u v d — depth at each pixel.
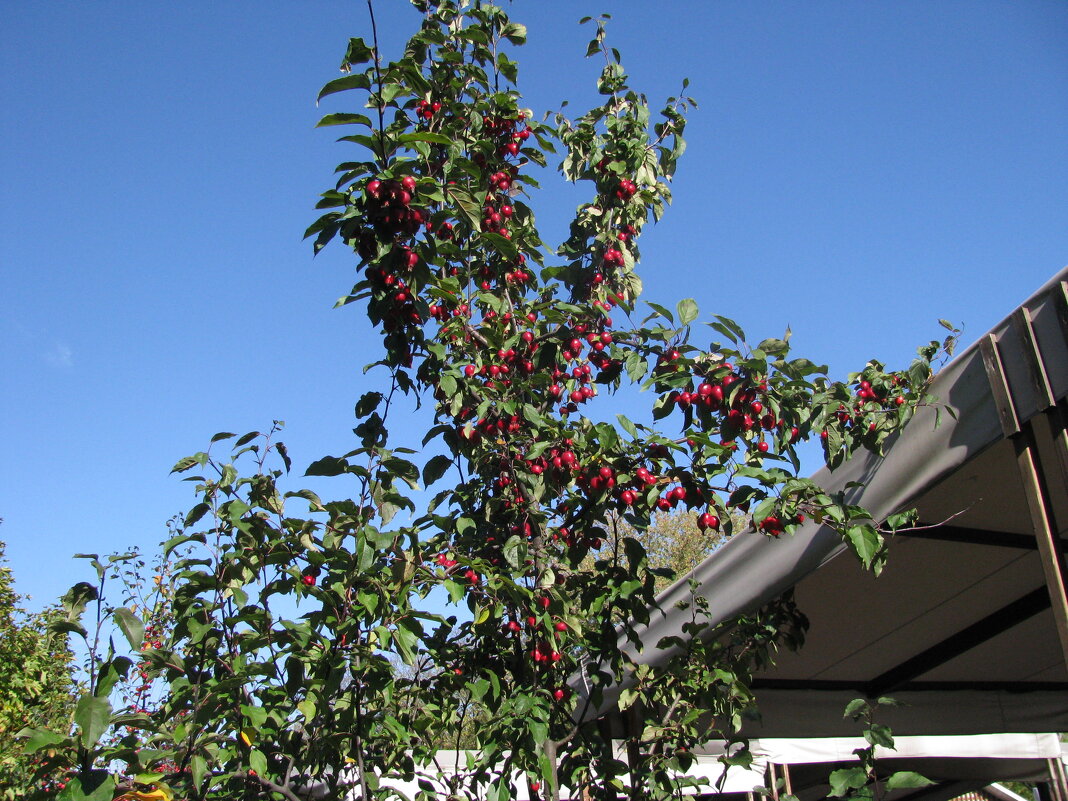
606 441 2.79
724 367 2.98
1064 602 2.37
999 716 5.98
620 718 3.89
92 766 2.11
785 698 5.06
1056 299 2.47
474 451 3.20
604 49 4.12
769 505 2.62
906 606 4.37
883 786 2.69
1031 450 2.54
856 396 3.05
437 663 3.19
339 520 2.69
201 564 2.71
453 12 3.70
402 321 2.94
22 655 6.51
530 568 2.98
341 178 2.79
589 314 3.42
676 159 4.07
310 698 2.38
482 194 3.31
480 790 3.55
